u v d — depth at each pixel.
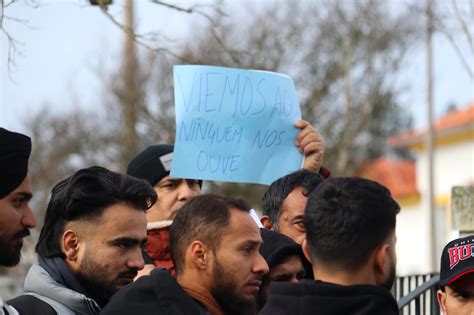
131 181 4.91
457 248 5.37
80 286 4.83
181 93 6.07
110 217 4.82
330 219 4.11
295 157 6.23
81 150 31.89
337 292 4.03
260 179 6.14
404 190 47.50
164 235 6.20
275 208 5.86
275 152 6.20
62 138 32.50
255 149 6.14
